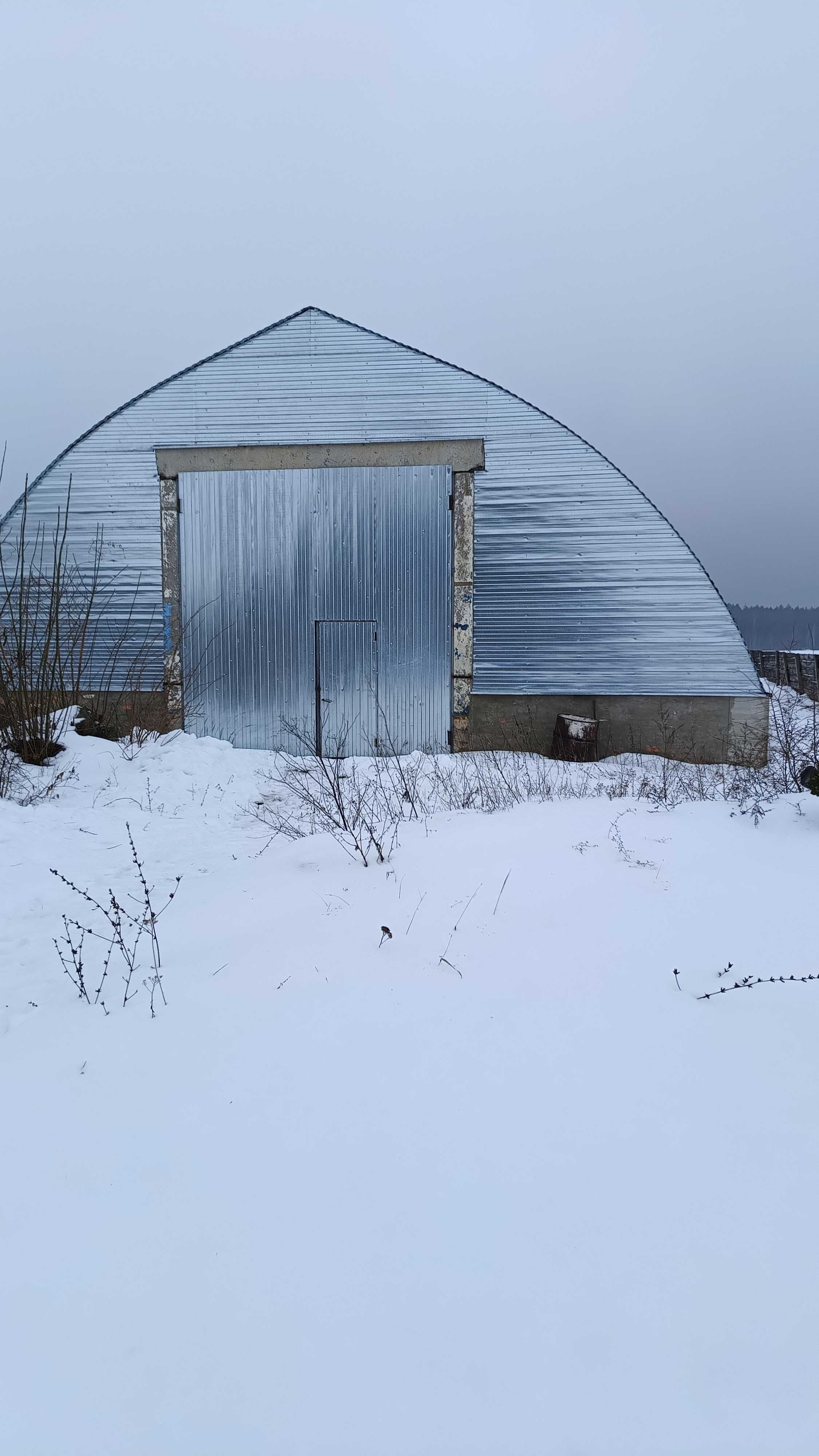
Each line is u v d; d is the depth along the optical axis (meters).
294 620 11.38
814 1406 1.43
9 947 4.44
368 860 4.89
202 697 11.55
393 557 11.19
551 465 10.88
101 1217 1.99
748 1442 1.36
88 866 6.27
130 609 11.50
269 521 11.31
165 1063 2.75
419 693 11.27
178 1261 1.82
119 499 11.45
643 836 4.96
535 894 4.02
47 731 9.57
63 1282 1.77
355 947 3.58
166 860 6.48
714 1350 1.54
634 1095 2.40
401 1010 2.97
